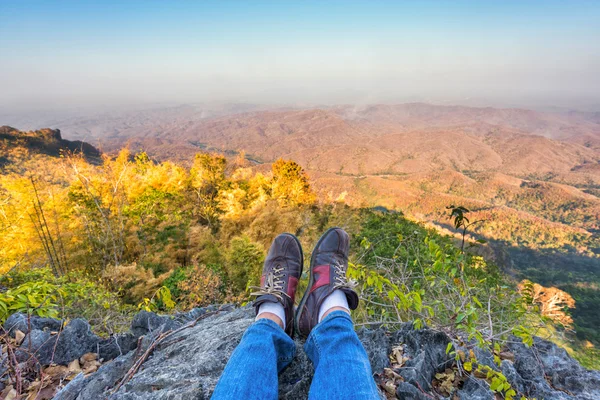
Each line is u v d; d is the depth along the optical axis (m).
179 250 20.20
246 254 13.96
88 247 22.02
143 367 1.59
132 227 22.88
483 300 2.46
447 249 2.35
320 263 1.82
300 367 1.47
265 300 1.50
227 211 27.12
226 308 2.82
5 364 1.69
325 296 1.56
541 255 167.88
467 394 1.52
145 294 12.48
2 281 4.93
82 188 22.23
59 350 1.87
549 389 1.66
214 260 18.05
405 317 2.39
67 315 3.15
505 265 15.20
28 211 21.12
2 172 28.48
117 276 13.35
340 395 1.04
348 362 1.14
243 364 1.11
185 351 1.67
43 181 22.92
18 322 2.03
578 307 45.75
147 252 20.88
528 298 2.33
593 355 4.48
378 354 1.68
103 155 23.98
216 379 1.36
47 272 5.32
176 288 11.52
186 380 1.35
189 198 31.98
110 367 1.58
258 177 36.94
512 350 2.04
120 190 23.62
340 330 1.29
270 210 22.56
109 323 3.32
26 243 20.55
